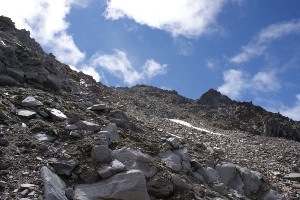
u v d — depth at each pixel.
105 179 11.37
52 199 9.84
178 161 14.82
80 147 12.48
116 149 13.33
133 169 12.20
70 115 15.53
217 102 76.50
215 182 15.45
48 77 20.50
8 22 31.41
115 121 16.62
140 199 11.05
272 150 34.03
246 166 21.88
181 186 12.74
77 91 26.53
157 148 15.11
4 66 18.77
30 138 12.57
